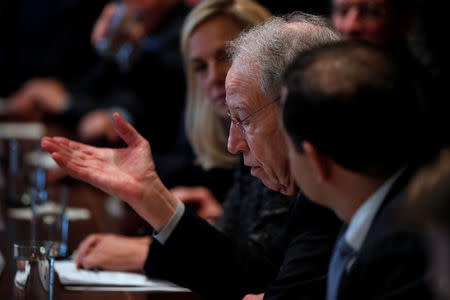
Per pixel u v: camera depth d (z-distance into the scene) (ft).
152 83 21.57
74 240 11.58
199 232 8.76
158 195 8.66
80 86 24.98
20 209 13.94
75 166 8.46
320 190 5.76
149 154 8.68
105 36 22.24
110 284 9.01
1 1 33.17
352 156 5.28
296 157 5.67
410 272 4.94
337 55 5.41
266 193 9.25
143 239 10.31
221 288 8.70
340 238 6.10
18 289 7.34
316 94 5.27
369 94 5.17
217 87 12.15
